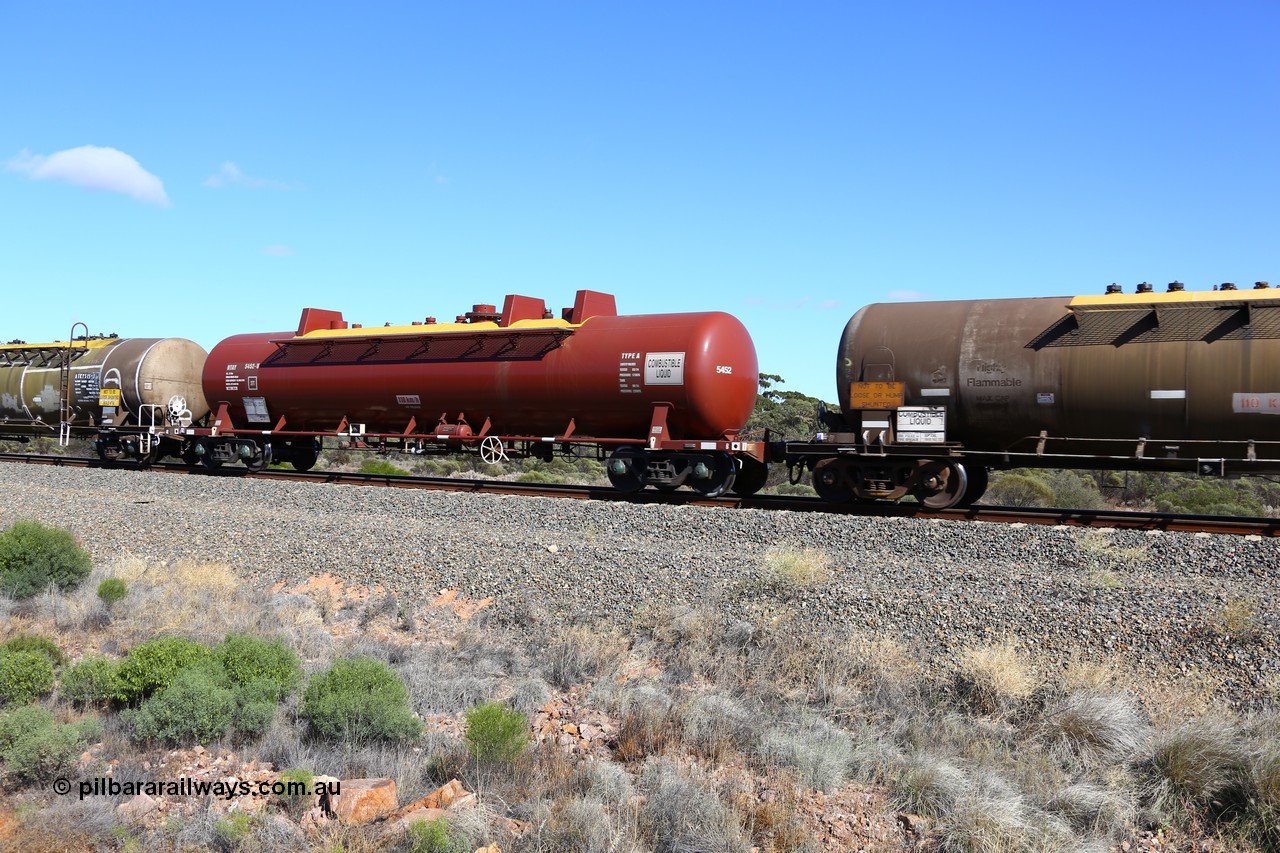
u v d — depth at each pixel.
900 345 17.66
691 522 16.14
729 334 20.67
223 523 17.61
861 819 7.12
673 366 20.27
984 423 17.16
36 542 13.31
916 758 7.78
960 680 9.27
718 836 6.63
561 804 7.04
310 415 26.81
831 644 10.14
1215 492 25.55
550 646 11.02
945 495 17.38
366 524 17.05
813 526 15.18
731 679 9.85
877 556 13.66
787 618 10.95
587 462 40.72
